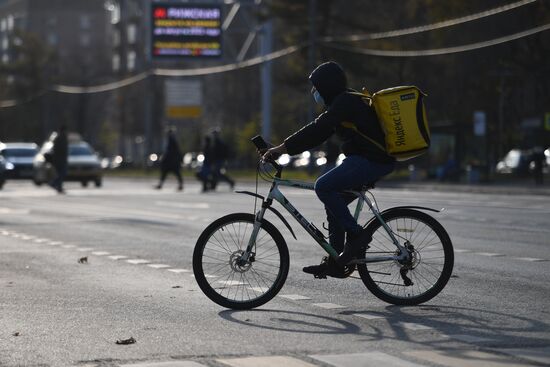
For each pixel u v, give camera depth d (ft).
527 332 66.28
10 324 70.49
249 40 599.16
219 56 576.61
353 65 543.80
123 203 230.68
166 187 363.56
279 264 77.25
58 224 166.40
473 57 464.24
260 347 61.26
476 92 501.56
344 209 75.92
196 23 576.20
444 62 499.51
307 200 230.48
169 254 117.91
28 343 63.36
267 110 525.75
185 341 63.52
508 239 131.85
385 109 74.49
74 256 117.19
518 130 493.77
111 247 127.03
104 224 164.76
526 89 483.92
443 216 175.63
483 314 73.46
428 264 77.00
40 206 221.87
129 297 83.61
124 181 467.93
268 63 531.50
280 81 561.43
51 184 297.12
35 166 382.63
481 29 456.04
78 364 57.00
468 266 102.47
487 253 114.83
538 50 443.32
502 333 65.98
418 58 521.24
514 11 443.32
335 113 75.05
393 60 541.75
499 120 493.77
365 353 58.85
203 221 169.58
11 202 240.32
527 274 96.12
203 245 77.15
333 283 90.63
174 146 321.73
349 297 82.23
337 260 76.43
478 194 285.23
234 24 597.93
